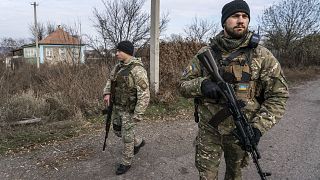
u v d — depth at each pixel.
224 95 2.54
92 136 5.81
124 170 4.31
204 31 22.69
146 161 4.72
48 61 12.36
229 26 2.60
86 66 9.13
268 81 2.63
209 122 2.76
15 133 5.85
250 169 4.42
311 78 19.03
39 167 4.50
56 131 6.06
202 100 2.80
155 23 8.20
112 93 4.38
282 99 2.62
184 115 7.50
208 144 2.82
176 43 10.48
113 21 22.27
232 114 2.54
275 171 4.39
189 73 2.86
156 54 8.32
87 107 7.43
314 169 4.48
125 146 4.30
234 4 2.55
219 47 2.72
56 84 8.29
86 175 4.27
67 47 10.46
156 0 8.15
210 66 2.64
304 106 9.41
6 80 9.06
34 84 9.97
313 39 24.22
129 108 4.29
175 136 5.93
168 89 8.62
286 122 7.18
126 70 4.23
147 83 4.25
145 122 6.87
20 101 7.18
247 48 2.65
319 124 7.09
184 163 4.66
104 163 4.64
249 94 2.66
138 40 22.28
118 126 4.41
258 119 2.57
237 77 2.62
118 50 4.26
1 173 4.32
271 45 23.92
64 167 4.51
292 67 23.92
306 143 5.63
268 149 5.27
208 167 2.85
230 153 2.89
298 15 22.94
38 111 7.12
